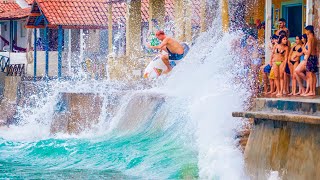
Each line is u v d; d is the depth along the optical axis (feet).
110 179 114.11
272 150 94.12
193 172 109.91
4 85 246.06
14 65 248.32
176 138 130.11
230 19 167.22
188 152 119.55
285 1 158.71
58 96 176.35
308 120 86.12
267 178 94.27
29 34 280.31
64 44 263.90
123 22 242.17
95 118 165.17
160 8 211.82
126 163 124.77
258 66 143.02
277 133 93.86
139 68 209.87
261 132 97.55
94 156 133.90
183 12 190.90
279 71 120.37
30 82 215.51
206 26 177.27
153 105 144.97
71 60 258.37
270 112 97.40
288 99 99.04
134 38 214.69
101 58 249.55
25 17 288.92
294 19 157.17
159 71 171.53
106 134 155.84
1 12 311.06
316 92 118.62
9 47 312.71
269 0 138.82
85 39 260.42
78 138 156.25
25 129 182.91
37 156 141.18
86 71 230.68
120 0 216.13
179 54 167.22
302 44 117.50
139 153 128.16
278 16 161.07
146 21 246.27
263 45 156.35
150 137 139.64
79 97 169.48
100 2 247.70
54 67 256.11
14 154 144.36
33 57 253.85
